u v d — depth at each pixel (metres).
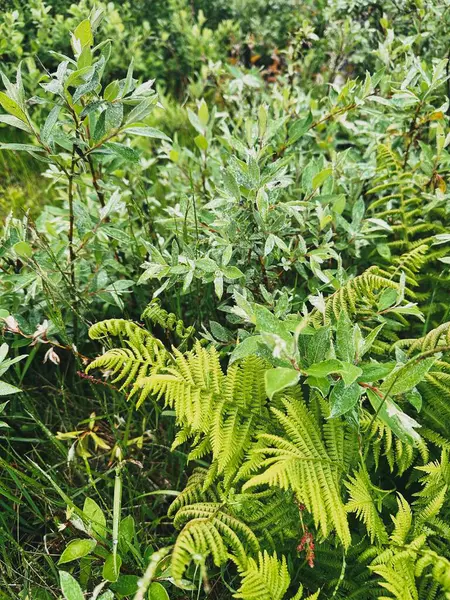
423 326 2.17
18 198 3.11
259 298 2.10
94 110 1.82
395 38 2.77
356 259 2.39
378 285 1.75
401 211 2.27
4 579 1.66
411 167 2.51
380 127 2.61
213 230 2.07
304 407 1.66
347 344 1.38
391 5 3.07
